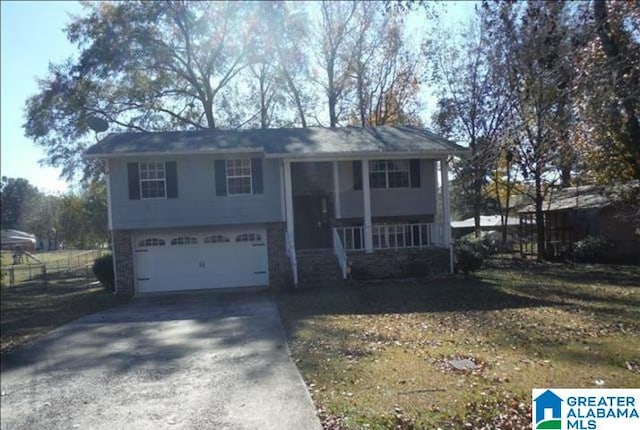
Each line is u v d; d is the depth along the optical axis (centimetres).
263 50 3056
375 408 532
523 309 1099
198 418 545
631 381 582
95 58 2723
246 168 1817
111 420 553
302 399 582
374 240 1956
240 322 1125
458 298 1298
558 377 605
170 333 1038
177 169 1775
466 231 3928
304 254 1734
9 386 698
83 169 2883
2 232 7775
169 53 2883
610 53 1231
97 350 906
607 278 1619
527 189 2712
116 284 1752
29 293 2106
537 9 1340
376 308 1210
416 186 1970
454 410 514
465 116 2605
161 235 1808
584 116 1159
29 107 2828
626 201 1833
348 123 3409
